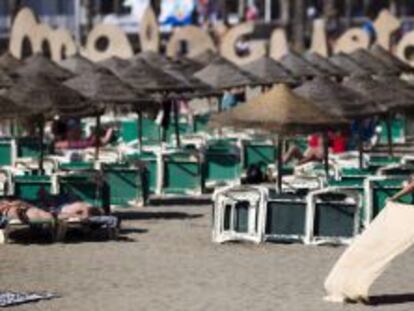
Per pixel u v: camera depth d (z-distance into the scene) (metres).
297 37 164.12
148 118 67.62
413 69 79.75
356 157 51.03
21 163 48.94
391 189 38.19
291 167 52.69
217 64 67.56
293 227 37.00
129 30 177.62
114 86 48.59
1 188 41.03
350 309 27.88
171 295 29.27
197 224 42.00
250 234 37.09
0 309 27.38
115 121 72.00
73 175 41.19
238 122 39.12
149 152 53.03
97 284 30.59
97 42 91.69
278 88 39.56
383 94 48.59
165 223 42.25
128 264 33.56
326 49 102.94
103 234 38.16
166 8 161.50
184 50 107.75
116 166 46.16
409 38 99.00
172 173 50.53
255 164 54.62
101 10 185.62
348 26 198.00
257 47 100.50
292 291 29.89
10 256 34.66
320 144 55.31
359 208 36.66
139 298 28.86
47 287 30.14
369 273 28.48
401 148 68.75
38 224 37.09
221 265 33.47
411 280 31.53
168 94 60.56
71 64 65.00
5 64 65.88
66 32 92.75
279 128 38.47
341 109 44.28
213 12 191.12
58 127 64.88
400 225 28.47
